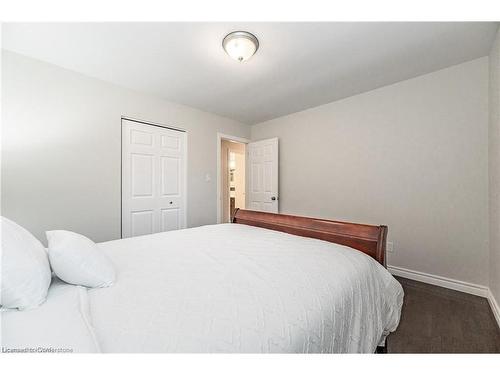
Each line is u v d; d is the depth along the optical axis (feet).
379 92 8.77
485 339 4.67
